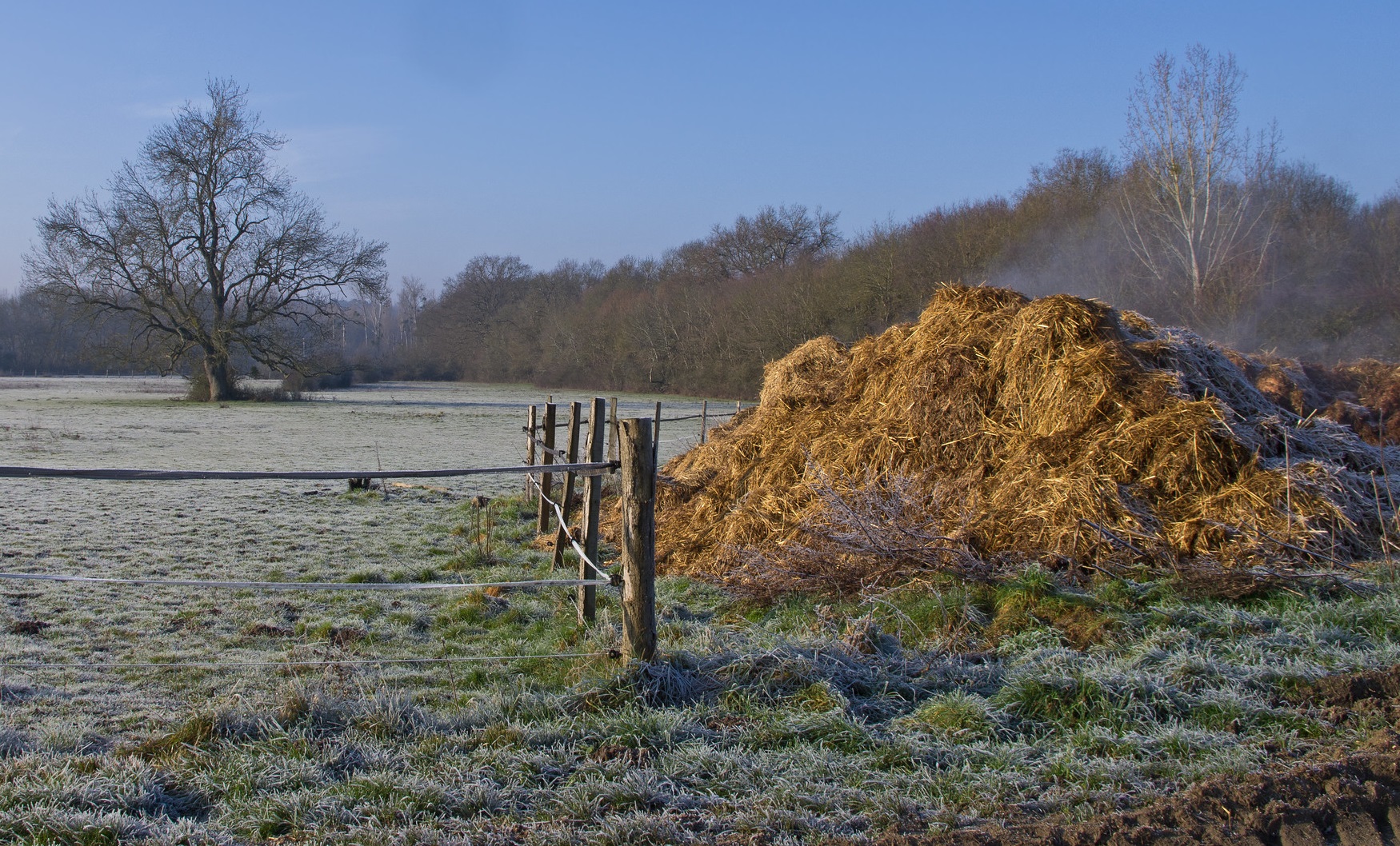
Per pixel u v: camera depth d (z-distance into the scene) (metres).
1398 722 3.91
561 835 3.23
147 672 5.77
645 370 68.44
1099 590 5.85
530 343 84.88
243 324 48.25
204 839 3.24
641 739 4.10
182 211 45.56
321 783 3.70
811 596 6.60
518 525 11.41
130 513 12.61
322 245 48.44
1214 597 5.71
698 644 5.41
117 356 45.97
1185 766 3.71
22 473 4.12
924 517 7.30
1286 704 4.25
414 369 92.81
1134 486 6.93
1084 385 7.57
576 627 6.40
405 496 14.80
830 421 9.04
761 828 3.29
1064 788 3.63
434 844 3.19
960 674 4.86
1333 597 5.63
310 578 8.77
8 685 5.34
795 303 53.56
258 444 26.45
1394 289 28.31
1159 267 30.38
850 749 4.09
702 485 9.95
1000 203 44.34
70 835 3.20
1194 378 8.05
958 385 8.19
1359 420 10.27
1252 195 29.69
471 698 4.95
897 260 46.78
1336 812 3.18
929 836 3.15
